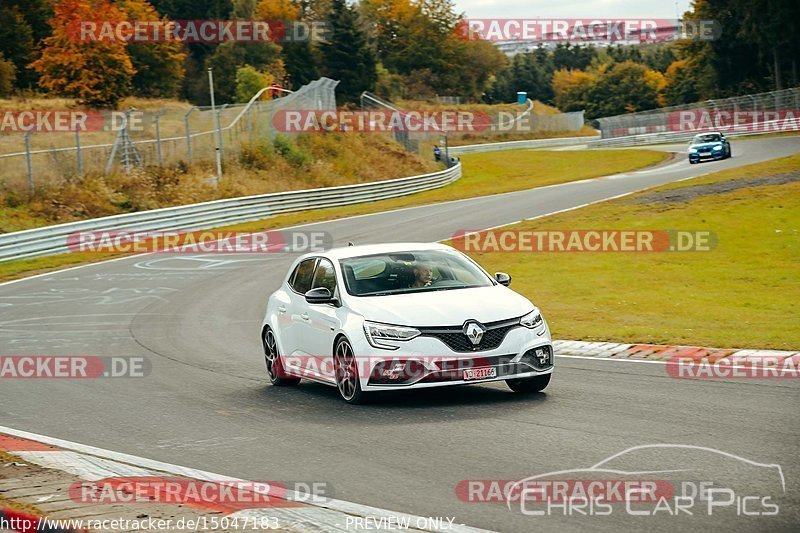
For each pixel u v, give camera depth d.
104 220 115.38
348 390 35.16
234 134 183.88
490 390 36.75
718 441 26.27
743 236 89.19
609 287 72.00
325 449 28.08
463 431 29.27
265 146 183.50
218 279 87.19
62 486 24.00
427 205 145.25
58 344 57.41
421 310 33.75
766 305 61.28
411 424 30.83
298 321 38.88
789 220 93.94
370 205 156.00
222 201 132.25
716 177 131.88
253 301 73.69
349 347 34.53
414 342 32.84
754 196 107.62
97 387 42.97
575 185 157.62
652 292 68.88
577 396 34.25
